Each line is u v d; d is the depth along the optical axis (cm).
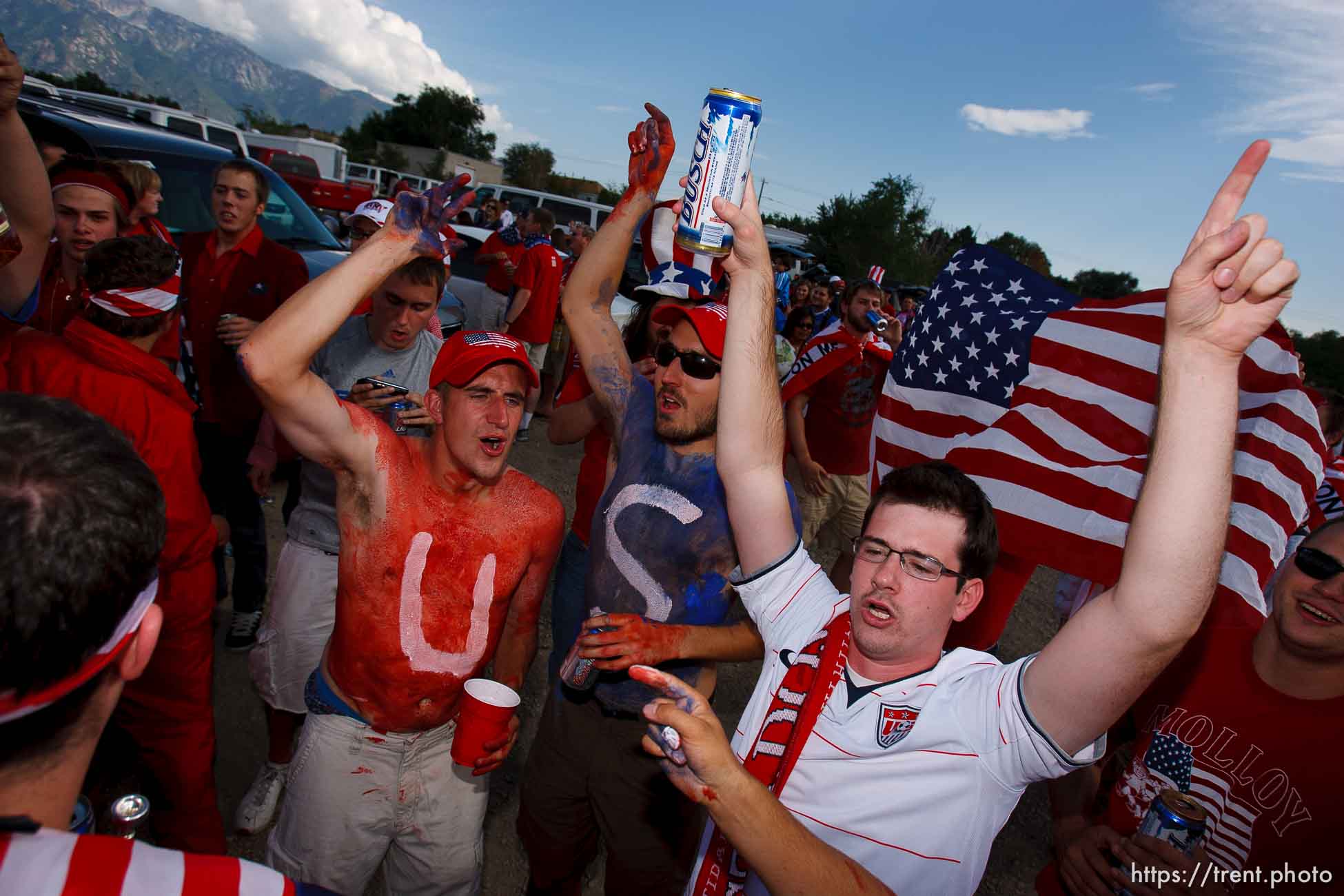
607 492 251
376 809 214
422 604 205
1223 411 128
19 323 244
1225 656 187
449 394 198
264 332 169
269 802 288
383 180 3409
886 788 152
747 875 163
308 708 217
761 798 129
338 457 192
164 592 217
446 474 204
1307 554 173
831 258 3969
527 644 243
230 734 334
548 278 767
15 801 79
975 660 162
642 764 237
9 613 70
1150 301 303
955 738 150
